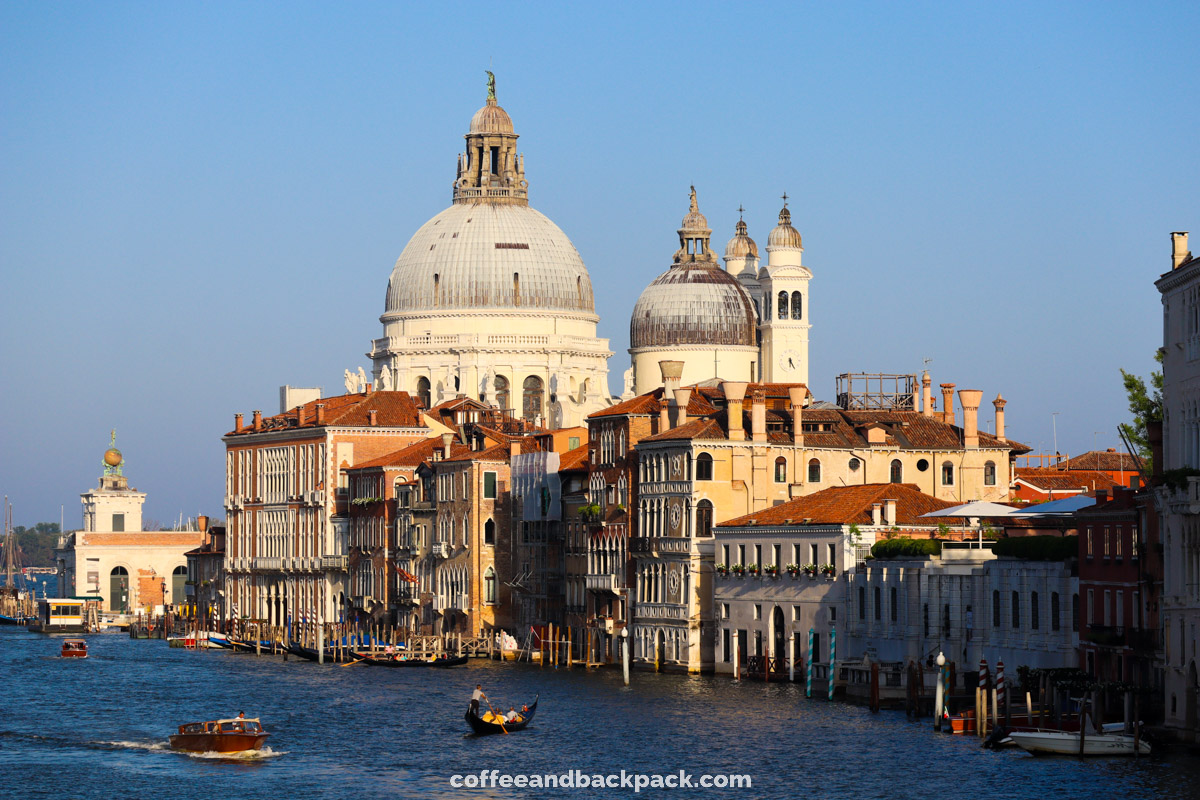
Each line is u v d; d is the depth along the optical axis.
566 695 185.38
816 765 139.38
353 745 157.38
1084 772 130.38
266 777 143.50
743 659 198.25
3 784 142.00
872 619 176.50
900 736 149.62
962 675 163.50
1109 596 144.62
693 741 151.88
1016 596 157.00
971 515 170.00
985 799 125.12
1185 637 131.62
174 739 156.12
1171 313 142.00
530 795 134.88
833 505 190.75
